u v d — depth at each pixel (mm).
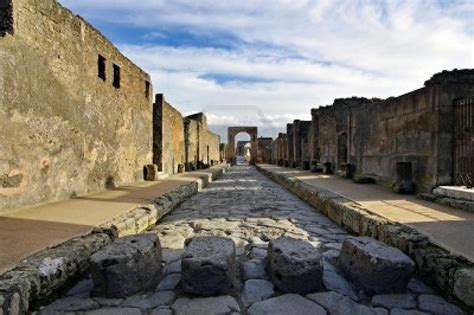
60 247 3271
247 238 4785
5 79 4906
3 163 4867
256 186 12922
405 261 2959
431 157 6777
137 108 11062
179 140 18125
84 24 7391
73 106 6871
